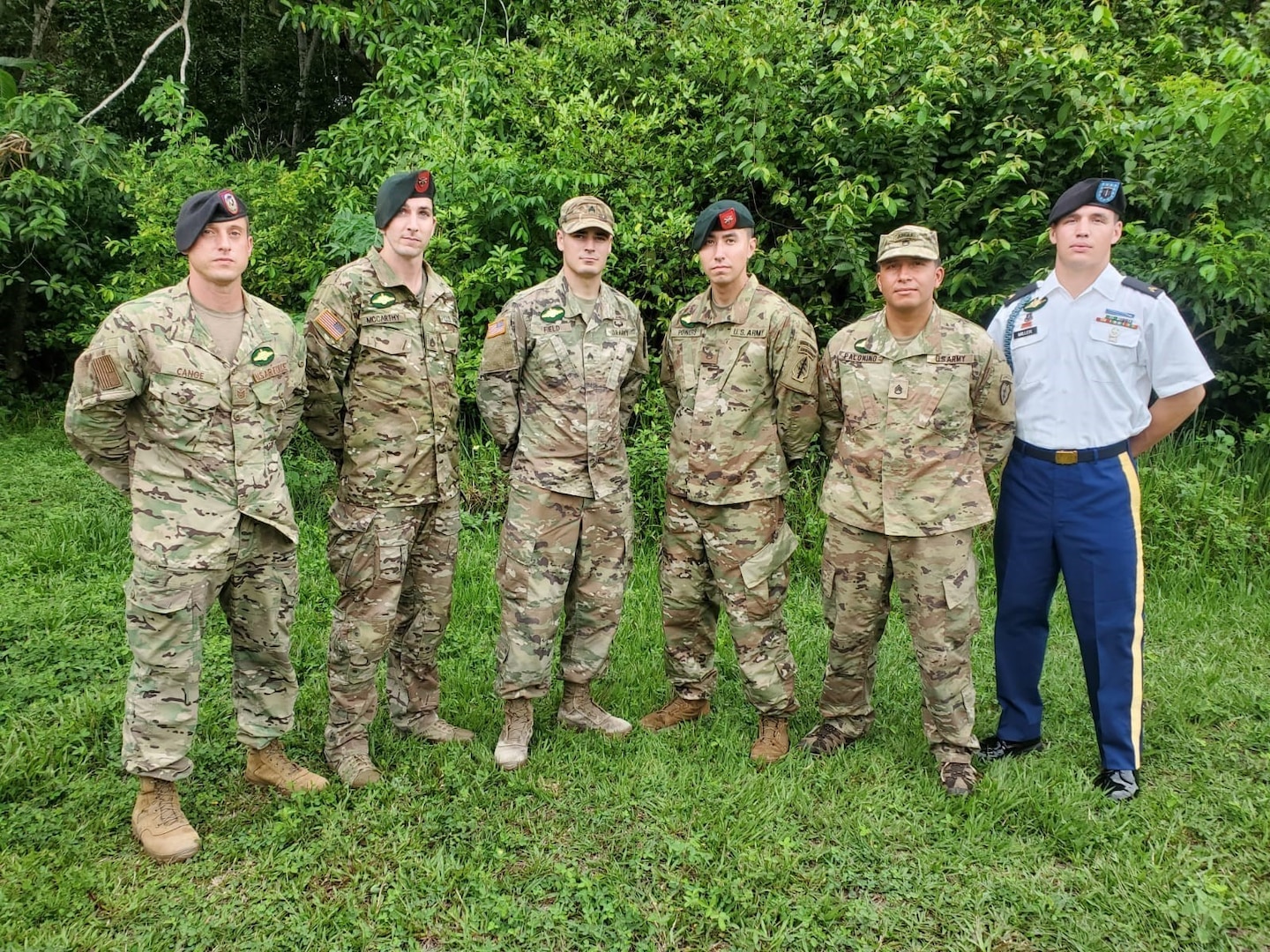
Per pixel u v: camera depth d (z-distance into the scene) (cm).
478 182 547
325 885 244
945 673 287
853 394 292
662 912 233
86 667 359
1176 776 299
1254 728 327
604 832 266
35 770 284
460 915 232
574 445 298
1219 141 484
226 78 1320
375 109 698
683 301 566
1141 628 293
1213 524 473
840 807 278
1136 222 514
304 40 1284
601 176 557
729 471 300
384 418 282
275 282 618
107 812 268
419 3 727
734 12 584
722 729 329
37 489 588
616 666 381
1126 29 633
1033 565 299
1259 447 524
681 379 312
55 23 1240
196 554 246
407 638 312
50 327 848
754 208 585
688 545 314
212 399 246
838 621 304
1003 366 284
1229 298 505
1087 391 287
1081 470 288
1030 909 235
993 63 524
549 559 300
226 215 242
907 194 546
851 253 522
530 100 632
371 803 275
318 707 336
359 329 279
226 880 245
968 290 546
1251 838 261
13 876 238
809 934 226
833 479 302
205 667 362
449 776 289
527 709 311
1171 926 229
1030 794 282
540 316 295
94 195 766
